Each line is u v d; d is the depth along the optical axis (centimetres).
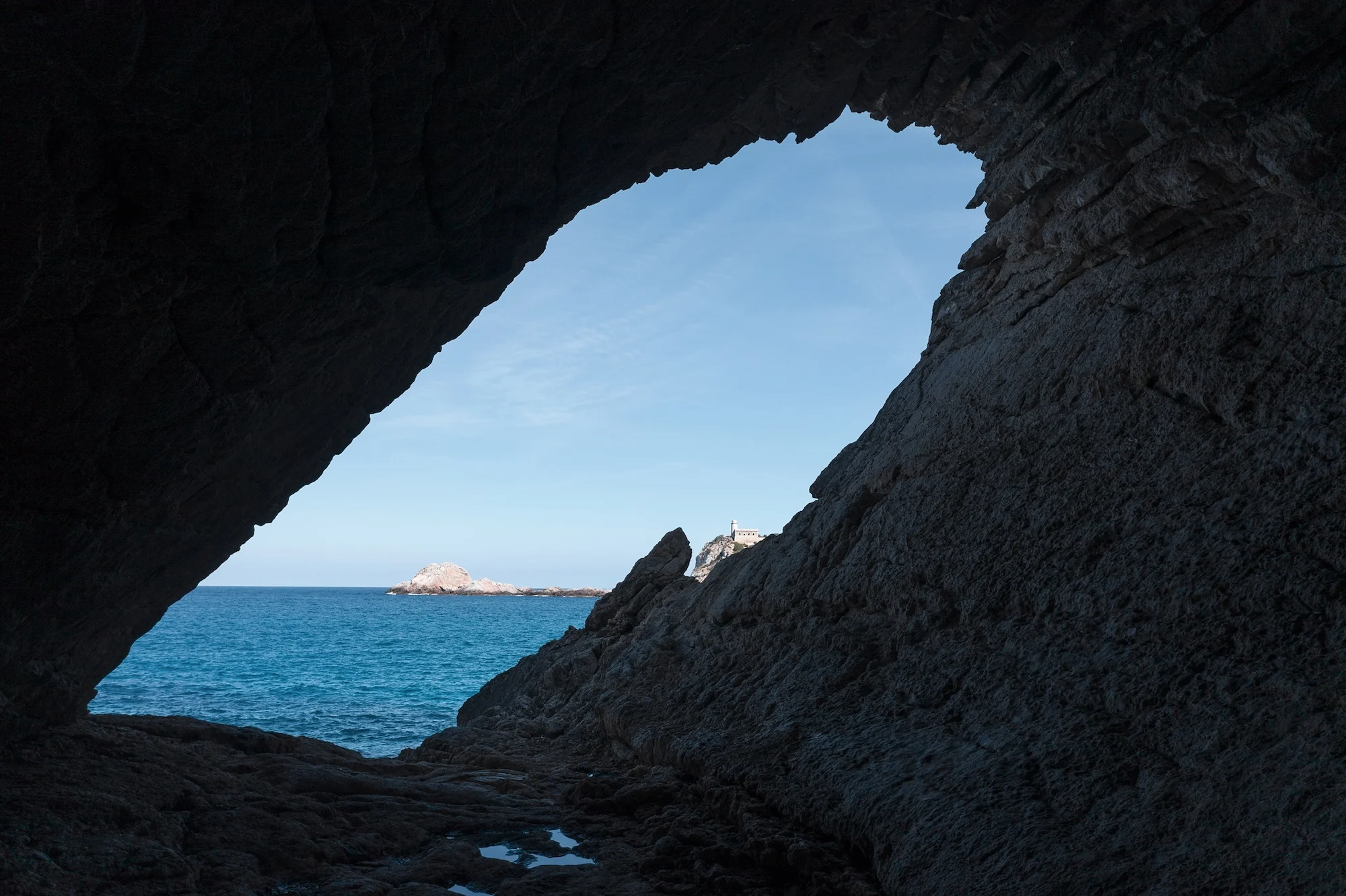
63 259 378
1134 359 576
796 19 549
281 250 438
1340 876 282
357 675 3062
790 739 591
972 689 514
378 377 642
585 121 510
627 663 960
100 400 445
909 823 433
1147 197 588
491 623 8319
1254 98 491
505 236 547
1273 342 491
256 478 627
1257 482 452
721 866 477
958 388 767
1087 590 493
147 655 4000
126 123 350
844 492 827
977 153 821
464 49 407
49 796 462
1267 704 363
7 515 447
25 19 296
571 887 456
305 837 493
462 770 757
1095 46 598
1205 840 332
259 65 352
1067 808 388
